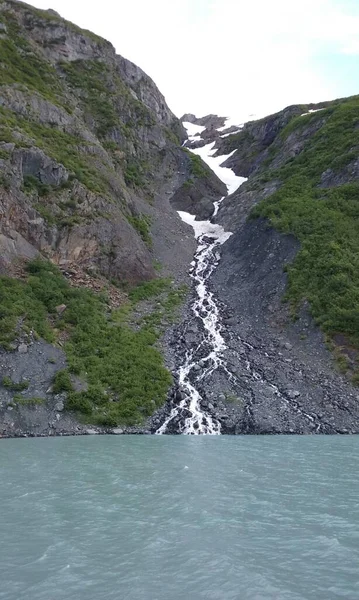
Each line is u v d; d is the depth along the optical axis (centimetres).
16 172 4175
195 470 1786
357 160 5750
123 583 910
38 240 4075
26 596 861
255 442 2447
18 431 2600
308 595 875
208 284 4831
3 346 2989
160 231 5834
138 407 2948
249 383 3200
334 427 2820
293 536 1151
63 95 6053
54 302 3634
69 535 1138
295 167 6569
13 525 1195
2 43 5853
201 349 3631
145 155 7481
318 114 7750
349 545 1102
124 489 1517
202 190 7481
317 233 4681
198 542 1105
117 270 4506
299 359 3466
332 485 1585
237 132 10844
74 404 2817
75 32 7138
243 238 5397
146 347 3538
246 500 1419
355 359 3353
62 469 1778
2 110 4750
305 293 4056
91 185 4778
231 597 865
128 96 7638
